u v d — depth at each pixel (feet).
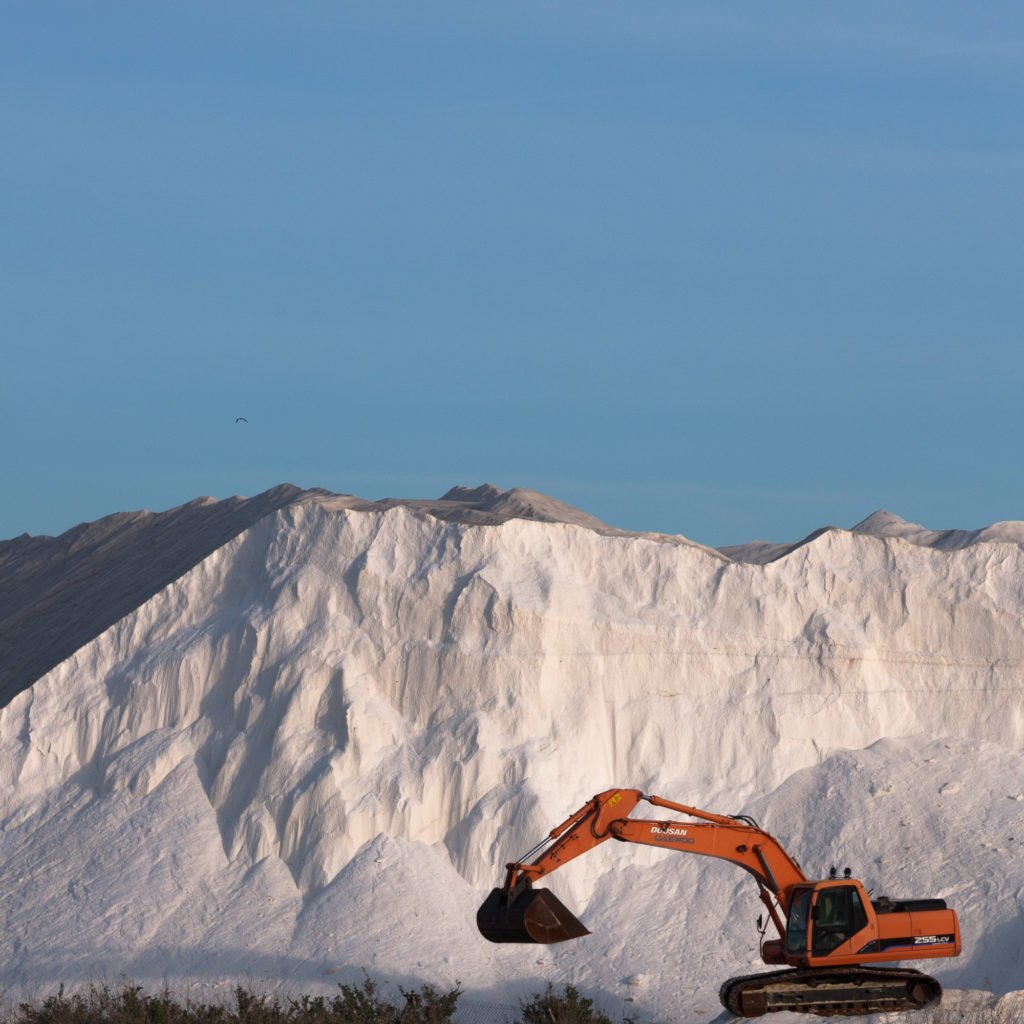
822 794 223.51
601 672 231.91
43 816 231.71
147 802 227.61
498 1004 189.47
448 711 228.02
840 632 237.04
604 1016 178.91
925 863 209.05
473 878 213.46
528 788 217.56
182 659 239.30
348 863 213.87
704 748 229.86
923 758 228.63
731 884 209.97
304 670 230.68
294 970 196.24
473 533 238.68
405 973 194.59
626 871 216.13
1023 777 223.30
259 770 224.12
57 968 200.34
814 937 162.20
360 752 222.69
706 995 190.08
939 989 162.81
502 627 230.48
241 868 216.74
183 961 200.34
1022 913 198.29
